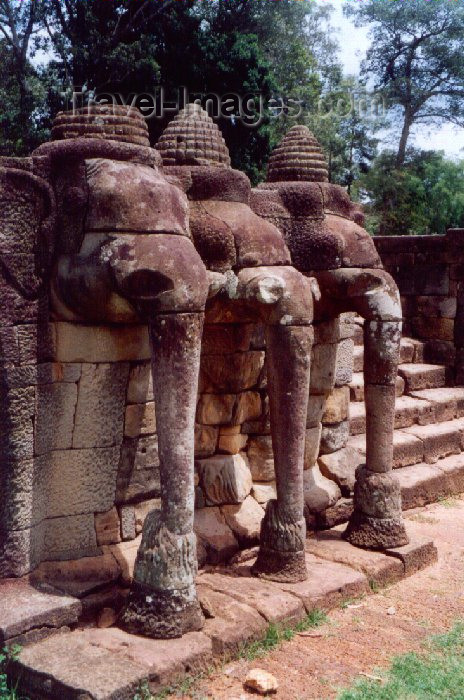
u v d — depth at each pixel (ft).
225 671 13.60
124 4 63.52
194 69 61.05
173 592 13.47
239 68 62.03
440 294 35.06
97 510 15.40
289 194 18.60
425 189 107.24
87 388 14.97
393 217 99.09
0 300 13.74
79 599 14.34
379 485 19.19
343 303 19.43
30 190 14.03
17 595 13.74
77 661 12.41
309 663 14.17
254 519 18.65
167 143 17.26
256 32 75.61
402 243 36.14
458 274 34.40
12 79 65.31
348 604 16.81
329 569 17.63
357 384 28.68
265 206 18.15
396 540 19.15
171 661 12.71
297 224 18.63
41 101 64.95
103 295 13.75
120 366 15.30
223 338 17.97
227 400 18.44
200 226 15.84
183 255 13.33
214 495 18.33
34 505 14.53
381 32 107.14
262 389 19.36
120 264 13.28
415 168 108.06
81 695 11.59
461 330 34.27
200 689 12.93
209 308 16.51
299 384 15.58
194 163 17.06
